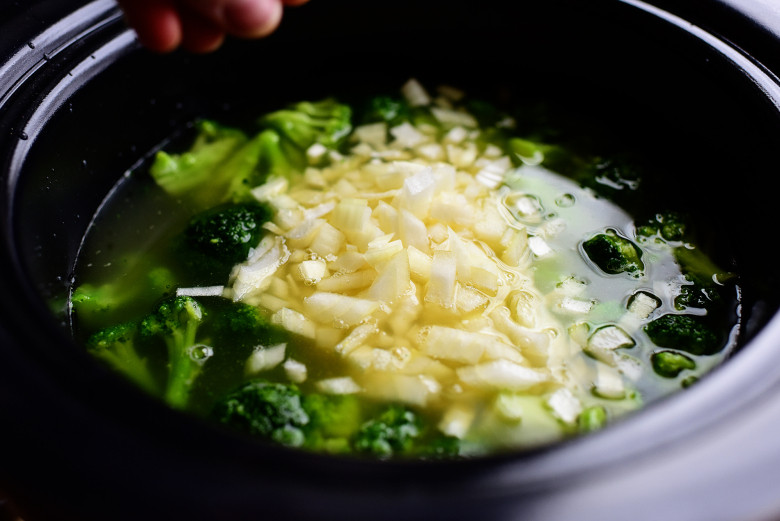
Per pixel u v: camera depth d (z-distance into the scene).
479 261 0.39
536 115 0.46
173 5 0.32
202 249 0.40
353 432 0.34
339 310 0.37
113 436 0.28
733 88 0.38
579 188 0.43
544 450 0.28
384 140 0.46
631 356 0.36
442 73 0.47
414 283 0.38
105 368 0.30
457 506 0.27
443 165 0.43
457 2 0.44
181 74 0.43
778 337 0.30
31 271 0.32
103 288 0.39
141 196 0.43
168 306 0.38
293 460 0.28
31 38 0.38
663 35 0.40
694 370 0.36
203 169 0.44
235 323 0.37
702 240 0.40
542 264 0.39
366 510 0.27
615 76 0.43
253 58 0.45
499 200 0.42
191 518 0.27
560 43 0.44
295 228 0.41
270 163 0.44
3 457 0.28
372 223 0.40
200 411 0.35
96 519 0.27
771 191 0.37
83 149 0.40
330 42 0.46
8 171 0.34
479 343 0.36
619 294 0.38
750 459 0.27
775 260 0.36
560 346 0.36
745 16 0.39
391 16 0.45
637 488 0.27
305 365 0.36
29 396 0.29
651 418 0.28
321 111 0.47
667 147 0.43
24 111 0.36
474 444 0.34
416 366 0.36
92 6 0.40
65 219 0.39
